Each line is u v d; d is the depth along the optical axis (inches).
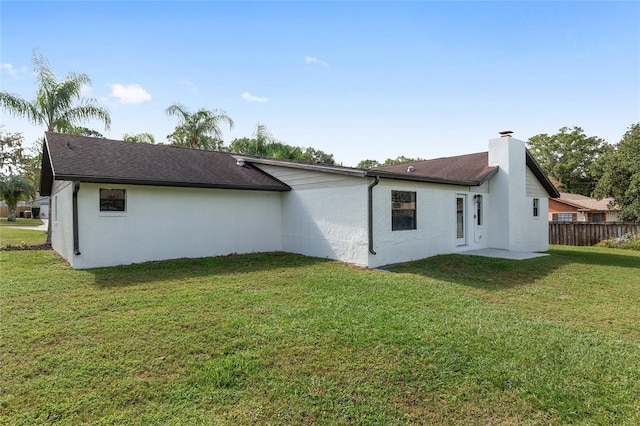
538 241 580.1
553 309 229.9
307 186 443.2
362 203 374.0
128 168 378.3
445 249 454.0
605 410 118.0
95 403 117.5
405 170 636.7
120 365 143.0
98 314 203.9
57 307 216.8
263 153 966.4
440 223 447.5
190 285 276.5
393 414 114.0
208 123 870.4
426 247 426.6
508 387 130.6
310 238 439.8
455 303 234.2
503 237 507.5
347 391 126.0
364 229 370.6
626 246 658.2
